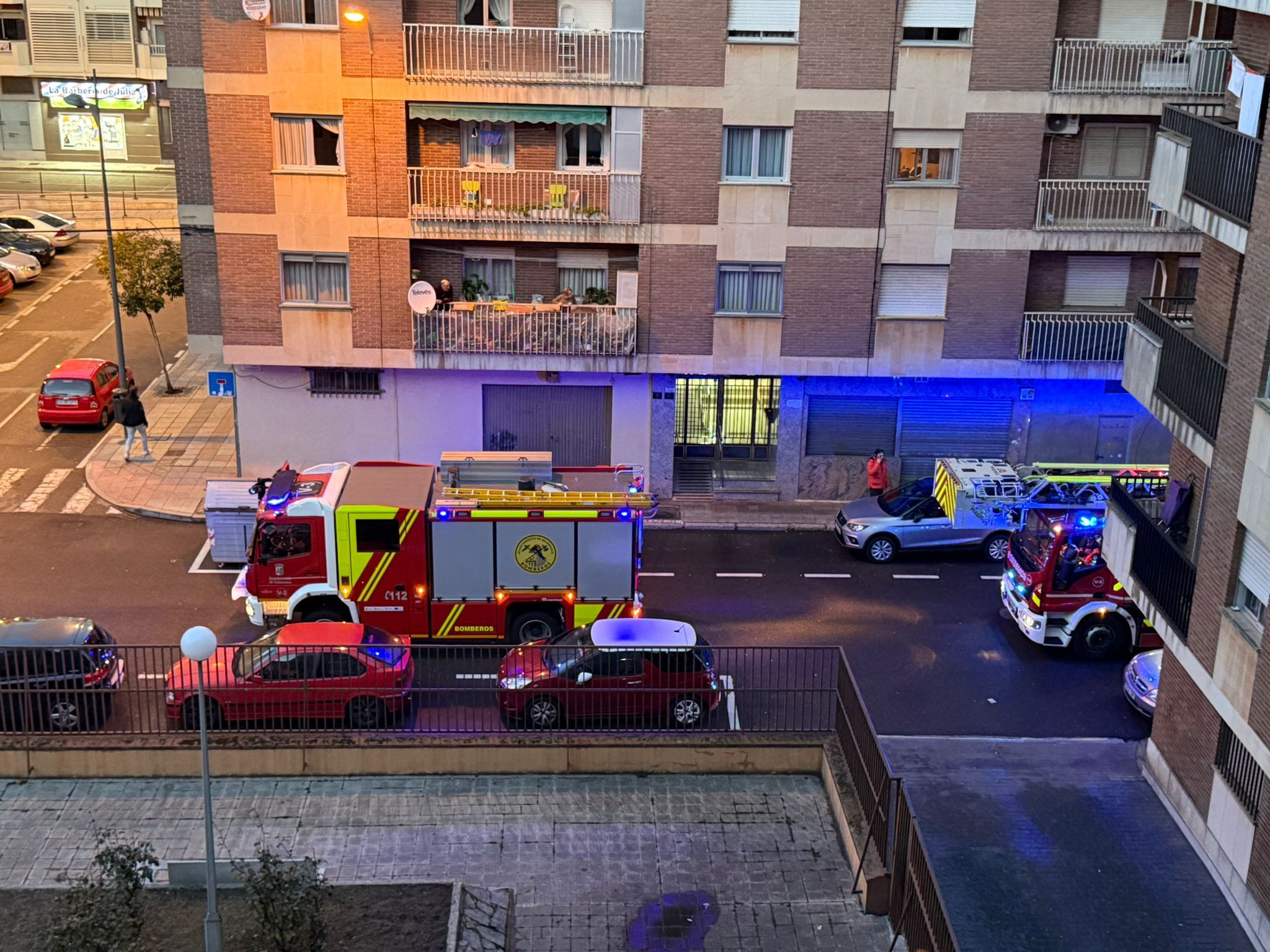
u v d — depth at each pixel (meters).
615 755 18.52
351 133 28.12
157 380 38.62
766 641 23.97
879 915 15.93
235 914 15.11
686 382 31.41
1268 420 14.88
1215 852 17.23
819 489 31.47
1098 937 16.02
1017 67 27.92
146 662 19.19
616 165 28.53
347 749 18.20
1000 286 29.41
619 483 23.27
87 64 59.84
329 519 22.11
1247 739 15.34
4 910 15.24
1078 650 23.56
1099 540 23.08
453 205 28.67
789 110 28.14
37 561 26.77
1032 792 19.20
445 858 16.70
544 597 22.67
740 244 29.00
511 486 22.84
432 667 19.83
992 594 26.34
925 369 29.98
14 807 17.39
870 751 16.97
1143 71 28.25
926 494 28.23
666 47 27.72
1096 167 29.44
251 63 27.67
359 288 29.16
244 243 28.86
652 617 24.50
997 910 16.47
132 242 36.38
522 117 28.14
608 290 30.19
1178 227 28.95
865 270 29.25
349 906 15.42
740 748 18.62
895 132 28.36
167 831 16.98
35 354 40.06
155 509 29.28
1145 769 19.80
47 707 18.62
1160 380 18.00
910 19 27.69
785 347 29.77
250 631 23.89
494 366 29.53
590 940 15.32
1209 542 16.59
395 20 27.38
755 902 16.08
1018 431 31.09
